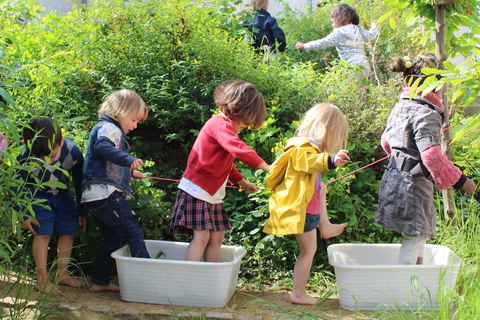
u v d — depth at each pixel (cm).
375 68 545
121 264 271
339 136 276
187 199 281
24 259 295
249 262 344
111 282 314
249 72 449
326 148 278
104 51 445
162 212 357
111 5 455
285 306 276
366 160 422
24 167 223
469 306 234
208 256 292
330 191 356
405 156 282
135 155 424
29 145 234
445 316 231
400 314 245
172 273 266
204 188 279
